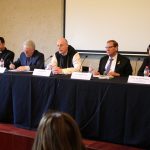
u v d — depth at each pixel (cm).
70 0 444
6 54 392
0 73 273
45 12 472
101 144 228
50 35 474
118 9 413
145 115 212
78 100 236
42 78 251
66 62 332
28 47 350
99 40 432
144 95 211
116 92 220
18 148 246
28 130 260
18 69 310
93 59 441
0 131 254
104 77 254
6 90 270
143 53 405
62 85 242
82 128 237
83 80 233
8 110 276
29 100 259
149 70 302
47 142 66
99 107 228
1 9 505
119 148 220
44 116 72
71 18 447
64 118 70
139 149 218
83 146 70
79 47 447
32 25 486
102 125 231
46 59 476
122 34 415
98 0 424
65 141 66
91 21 433
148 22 397
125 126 221
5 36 510
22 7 489
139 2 399
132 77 224
